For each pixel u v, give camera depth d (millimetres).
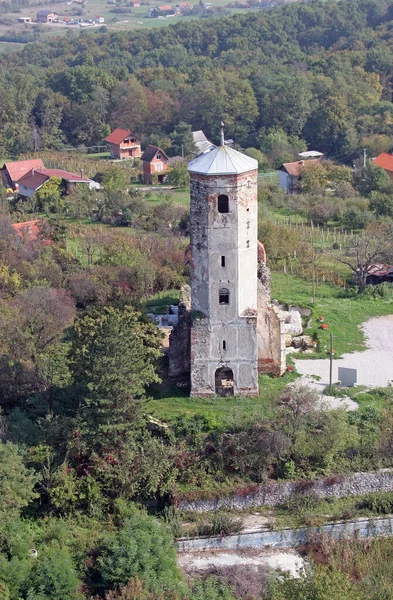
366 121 139125
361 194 112375
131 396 48062
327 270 77625
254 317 50469
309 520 45594
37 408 52750
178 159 133000
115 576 41156
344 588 37594
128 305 58375
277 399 50719
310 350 58938
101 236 89438
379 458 48281
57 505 46062
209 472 48000
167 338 59406
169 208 100250
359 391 53031
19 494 44875
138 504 47188
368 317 64688
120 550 41844
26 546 42812
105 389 47719
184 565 43562
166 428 49094
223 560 43969
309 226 97625
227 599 39938
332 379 54562
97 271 70688
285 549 44844
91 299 67250
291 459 48312
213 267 49531
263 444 47875
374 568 42406
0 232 81375
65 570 41094
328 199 106250
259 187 112625
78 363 50438
